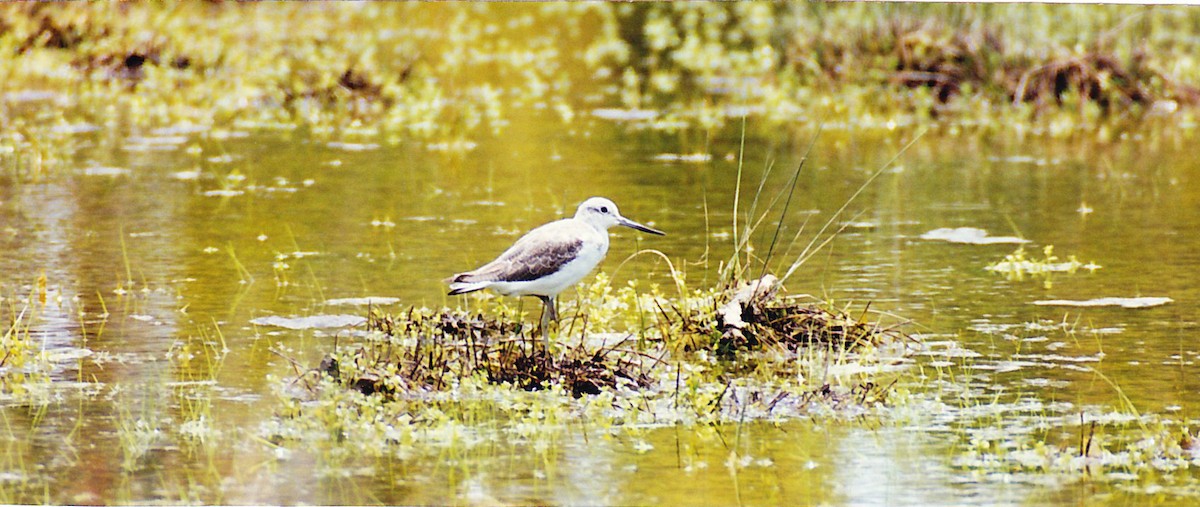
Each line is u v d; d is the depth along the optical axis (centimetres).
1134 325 1274
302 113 2602
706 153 2188
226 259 1534
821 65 2892
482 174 2030
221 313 1321
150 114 2544
